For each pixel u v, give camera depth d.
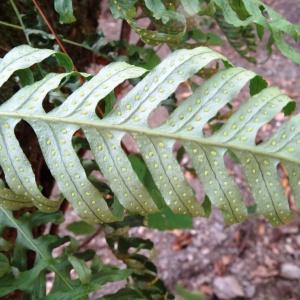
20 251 0.27
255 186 0.21
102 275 0.28
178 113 0.22
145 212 0.22
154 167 0.22
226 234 0.81
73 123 0.23
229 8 0.28
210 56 0.23
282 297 0.73
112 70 0.24
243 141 0.22
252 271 0.76
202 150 0.22
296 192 0.21
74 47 0.38
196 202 0.22
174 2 0.30
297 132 0.21
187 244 0.81
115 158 0.22
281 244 0.79
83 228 0.48
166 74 0.23
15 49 0.24
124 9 0.27
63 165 0.22
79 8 0.37
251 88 0.25
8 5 0.32
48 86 0.24
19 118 0.23
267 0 1.07
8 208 0.24
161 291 0.33
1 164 0.23
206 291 0.75
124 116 0.23
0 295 0.26
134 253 0.32
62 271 0.27
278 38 0.29
